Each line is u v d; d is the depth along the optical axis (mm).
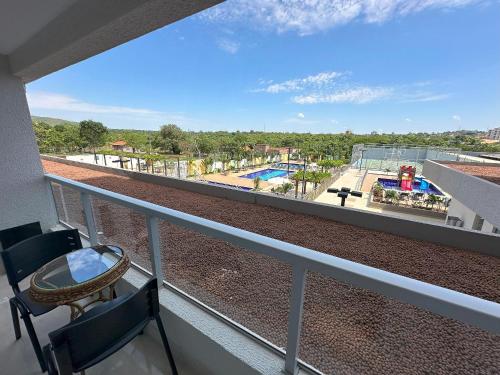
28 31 1954
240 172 27359
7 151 2496
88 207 2029
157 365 1357
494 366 775
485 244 2936
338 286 1069
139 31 1532
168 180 6988
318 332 1024
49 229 2824
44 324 1715
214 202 5363
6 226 2535
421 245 3178
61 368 817
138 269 1745
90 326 881
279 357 1042
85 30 1585
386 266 2613
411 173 13625
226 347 1096
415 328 901
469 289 2209
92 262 1436
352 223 3980
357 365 935
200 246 1815
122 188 6578
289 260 834
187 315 1297
